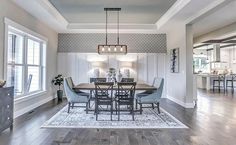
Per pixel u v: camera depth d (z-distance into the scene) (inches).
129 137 147.3
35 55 271.9
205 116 213.2
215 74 497.7
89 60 352.2
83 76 350.6
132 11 255.8
